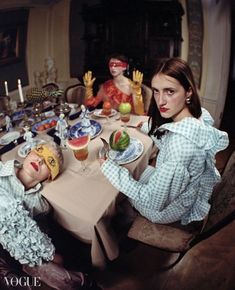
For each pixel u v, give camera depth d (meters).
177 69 0.98
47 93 1.99
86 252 1.50
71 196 1.27
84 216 1.18
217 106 2.88
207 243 1.85
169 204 1.25
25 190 1.26
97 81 3.15
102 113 1.94
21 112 1.99
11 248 1.08
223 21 2.58
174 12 2.76
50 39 3.23
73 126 1.78
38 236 1.10
